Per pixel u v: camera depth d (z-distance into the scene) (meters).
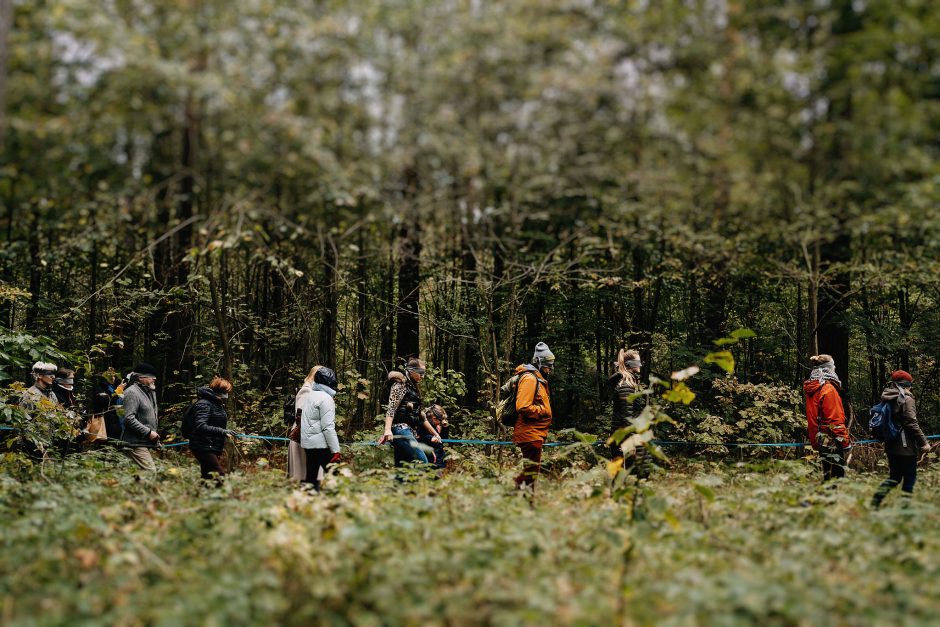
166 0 16.52
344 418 13.70
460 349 19.38
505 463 11.70
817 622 3.61
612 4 18.05
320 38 17.31
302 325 15.48
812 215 15.54
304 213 17.05
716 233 16.48
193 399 14.30
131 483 8.20
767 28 18.05
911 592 4.30
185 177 17.14
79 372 15.00
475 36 17.75
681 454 14.55
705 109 17.69
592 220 16.92
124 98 16.47
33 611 3.78
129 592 4.14
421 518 6.07
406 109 17.88
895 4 16.06
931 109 15.95
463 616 3.74
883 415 9.00
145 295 12.90
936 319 18.38
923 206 14.49
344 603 3.97
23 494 6.99
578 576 4.51
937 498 8.55
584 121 18.08
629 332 17.02
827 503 7.28
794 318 18.30
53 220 16.59
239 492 8.07
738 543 5.51
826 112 17.47
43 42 15.93
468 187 17.44
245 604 3.77
